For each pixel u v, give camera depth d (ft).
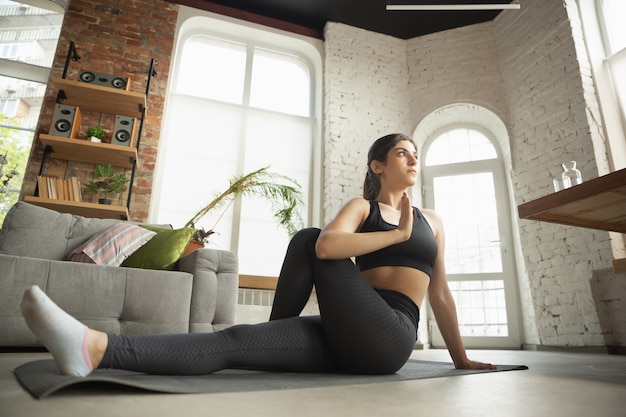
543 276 13.62
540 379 3.55
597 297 11.99
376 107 17.76
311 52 18.89
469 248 16.21
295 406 2.15
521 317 14.84
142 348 2.71
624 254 11.89
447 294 4.63
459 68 17.80
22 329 6.19
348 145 16.93
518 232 15.14
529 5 16.02
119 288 6.91
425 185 17.44
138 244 8.15
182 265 8.28
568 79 13.96
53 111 13.74
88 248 7.82
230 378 3.21
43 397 2.08
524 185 15.07
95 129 13.35
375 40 18.76
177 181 15.48
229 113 16.92
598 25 14.49
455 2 17.17
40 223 8.46
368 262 3.94
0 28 15.65
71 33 14.88
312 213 16.87
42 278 6.43
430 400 2.40
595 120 13.16
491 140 17.19
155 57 15.72
